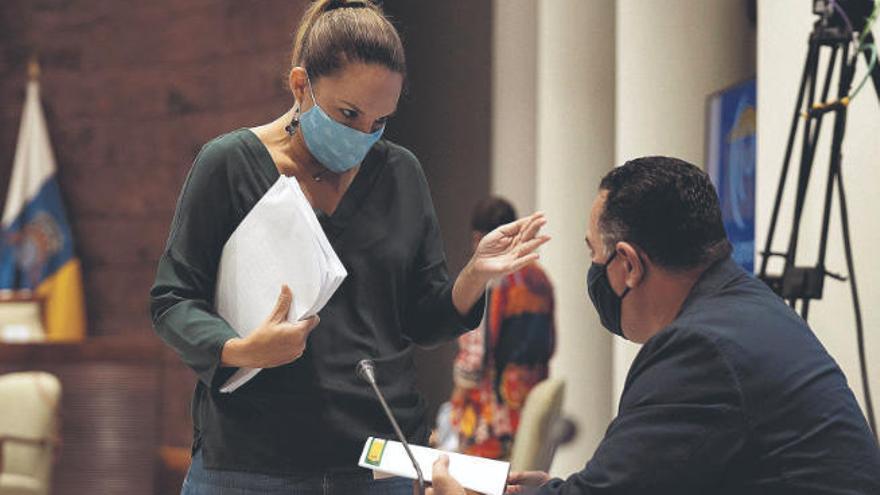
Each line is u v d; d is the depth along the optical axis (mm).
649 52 9000
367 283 3455
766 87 6145
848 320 5383
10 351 8938
